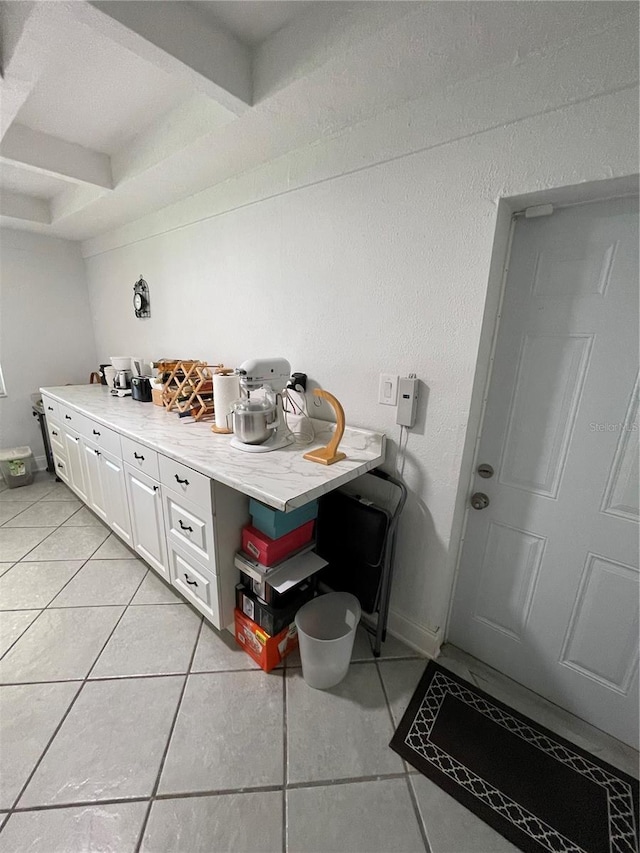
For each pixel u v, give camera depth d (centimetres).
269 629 143
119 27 90
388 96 116
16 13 99
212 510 139
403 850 97
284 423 167
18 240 298
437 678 147
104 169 195
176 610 177
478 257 116
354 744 121
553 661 136
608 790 111
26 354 319
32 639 159
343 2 96
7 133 161
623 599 118
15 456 301
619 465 113
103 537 237
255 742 121
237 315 203
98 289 326
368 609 158
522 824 103
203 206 202
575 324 113
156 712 130
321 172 146
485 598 149
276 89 114
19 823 100
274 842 97
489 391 133
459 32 90
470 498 145
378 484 159
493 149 107
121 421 193
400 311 137
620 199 101
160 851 95
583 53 90
